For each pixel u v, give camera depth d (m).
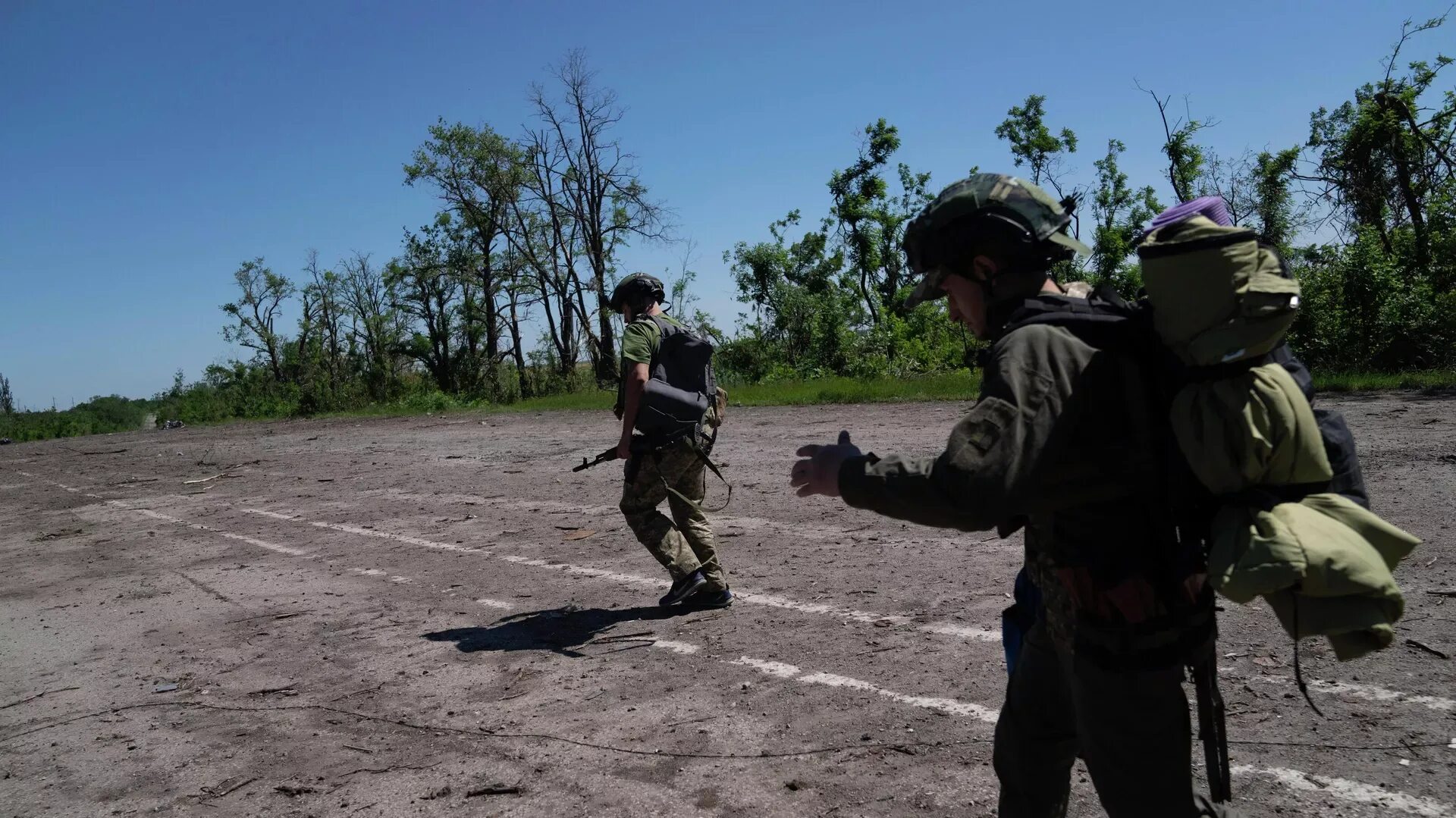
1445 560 4.94
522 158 41.25
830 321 30.53
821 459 1.76
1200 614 1.73
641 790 3.26
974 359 1.93
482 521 8.80
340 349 49.91
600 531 7.85
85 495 13.36
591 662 4.63
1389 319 14.80
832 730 3.60
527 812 3.18
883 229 40.75
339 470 14.15
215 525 9.73
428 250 44.38
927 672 4.09
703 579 5.27
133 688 4.77
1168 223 1.71
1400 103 19.50
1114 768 1.80
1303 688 1.54
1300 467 1.58
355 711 4.22
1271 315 1.53
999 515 1.61
